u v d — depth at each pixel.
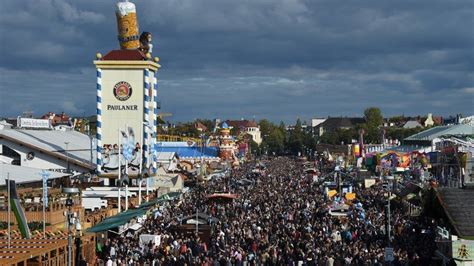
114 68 96.44
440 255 46.84
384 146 184.88
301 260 47.22
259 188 126.44
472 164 70.62
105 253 51.66
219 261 47.03
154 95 100.00
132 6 97.31
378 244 53.03
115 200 82.25
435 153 101.62
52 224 50.84
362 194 108.00
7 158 89.94
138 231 60.44
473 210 45.38
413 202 75.69
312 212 77.50
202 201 94.25
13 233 45.03
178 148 183.75
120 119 96.50
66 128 130.75
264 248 52.59
